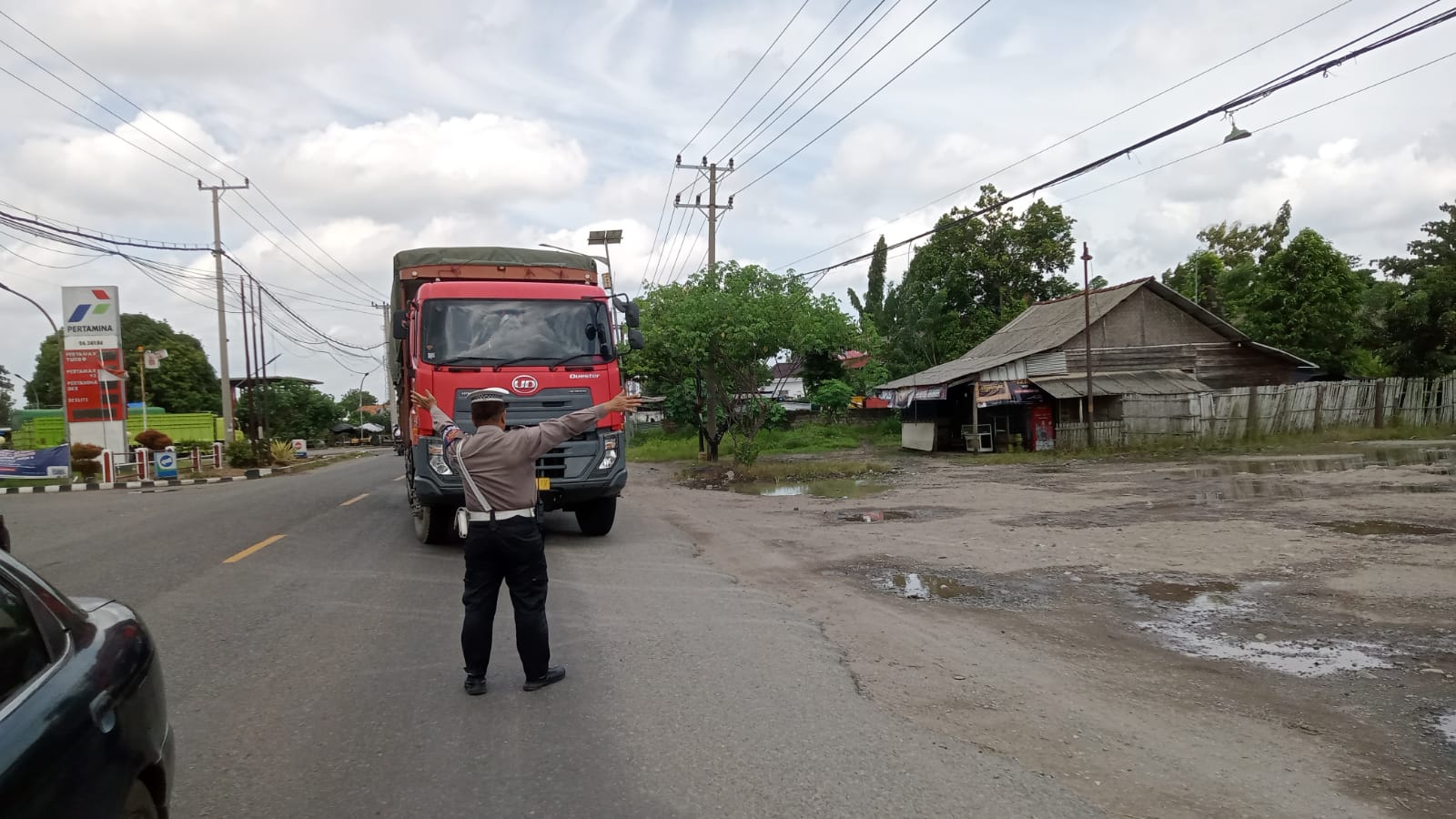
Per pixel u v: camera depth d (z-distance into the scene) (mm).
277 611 6785
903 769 3768
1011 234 40500
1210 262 41344
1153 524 10422
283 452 29516
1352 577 7215
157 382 54531
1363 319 34094
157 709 2682
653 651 5590
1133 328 27672
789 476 19828
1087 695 4703
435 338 9297
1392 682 4785
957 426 28406
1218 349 28188
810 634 5965
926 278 41156
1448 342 30266
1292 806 3391
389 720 4434
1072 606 6664
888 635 5926
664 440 38656
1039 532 10094
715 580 7883
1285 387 25625
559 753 3980
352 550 9688
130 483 22016
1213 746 3988
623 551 9477
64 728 2117
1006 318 38906
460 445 4855
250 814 3432
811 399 42219
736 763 3852
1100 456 22578
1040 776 3682
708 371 21172
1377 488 13125
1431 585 6832
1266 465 18172
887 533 10438
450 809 3449
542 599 4898
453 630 6199
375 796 3574
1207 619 6195
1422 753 3867
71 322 25562
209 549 9797
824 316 22094
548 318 9664
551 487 9320
